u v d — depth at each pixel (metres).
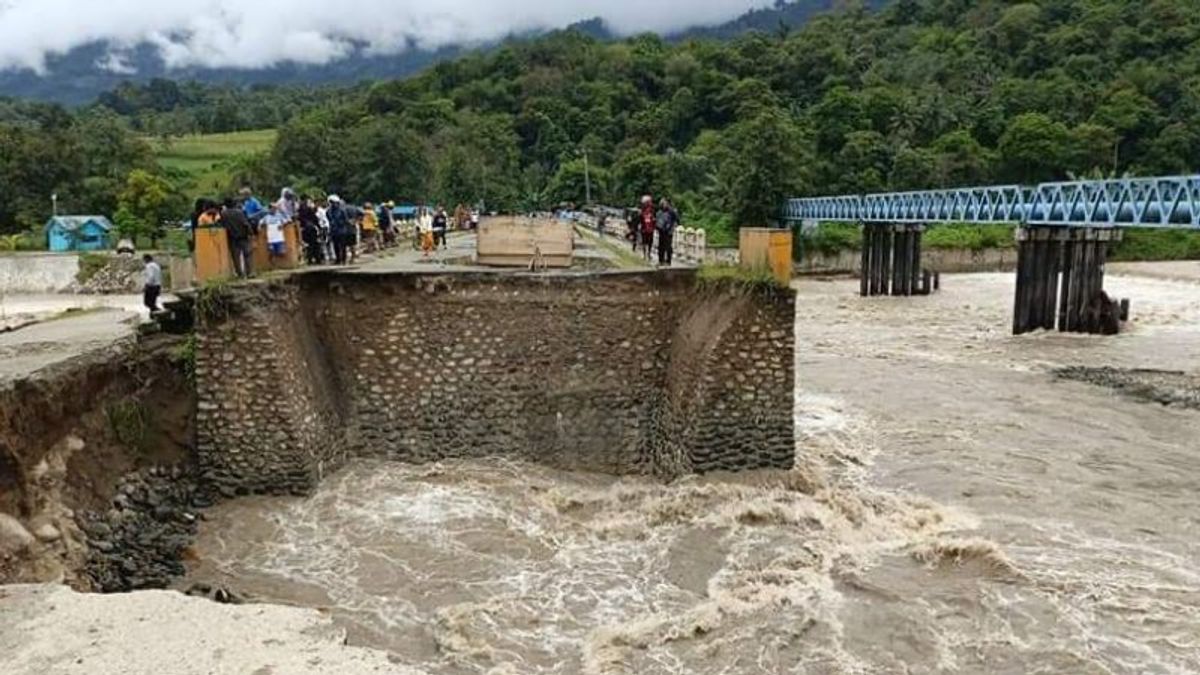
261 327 15.05
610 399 17.39
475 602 12.16
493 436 17.25
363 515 14.70
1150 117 86.38
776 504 15.02
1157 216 31.77
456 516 14.75
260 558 13.30
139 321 18.11
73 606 9.98
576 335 17.28
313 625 9.79
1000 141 84.25
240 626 9.68
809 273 69.50
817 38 119.12
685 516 14.84
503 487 16.00
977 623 12.02
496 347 17.19
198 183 81.56
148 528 13.53
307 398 15.84
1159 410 24.72
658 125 100.06
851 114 87.56
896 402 25.19
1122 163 85.06
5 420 11.77
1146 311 44.28
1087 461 19.80
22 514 11.80
